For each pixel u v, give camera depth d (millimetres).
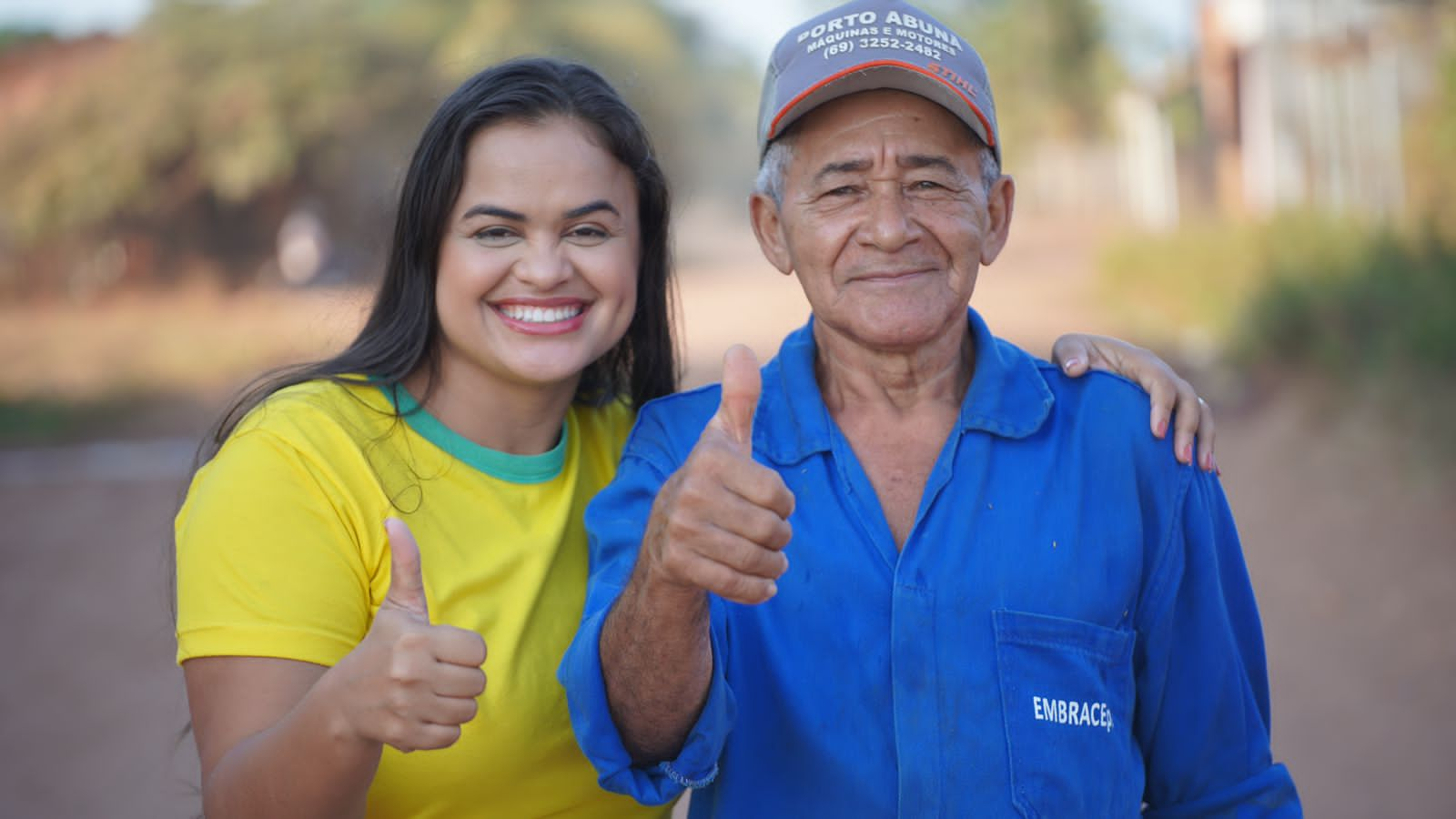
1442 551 6695
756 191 2309
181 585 2061
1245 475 8695
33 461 12367
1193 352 12469
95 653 6930
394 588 1716
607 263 2287
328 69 24047
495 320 2268
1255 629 2297
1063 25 30703
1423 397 9102
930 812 1976
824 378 2301
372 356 2291
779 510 1682
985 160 2225
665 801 1904
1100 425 2186
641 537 2080
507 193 2213
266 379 2389
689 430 2236
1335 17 14383
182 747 5602
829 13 2217
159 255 24281
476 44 24875
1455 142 11414
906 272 2145
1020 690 2021
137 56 24062
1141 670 2197
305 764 1747
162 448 12641
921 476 2191
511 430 2354
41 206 23375
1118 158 29422
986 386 2180
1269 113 15562
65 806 5051
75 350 17859
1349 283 11023
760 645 2076
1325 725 5004
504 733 2137
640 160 2350
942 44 2156
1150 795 2297
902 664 2010
